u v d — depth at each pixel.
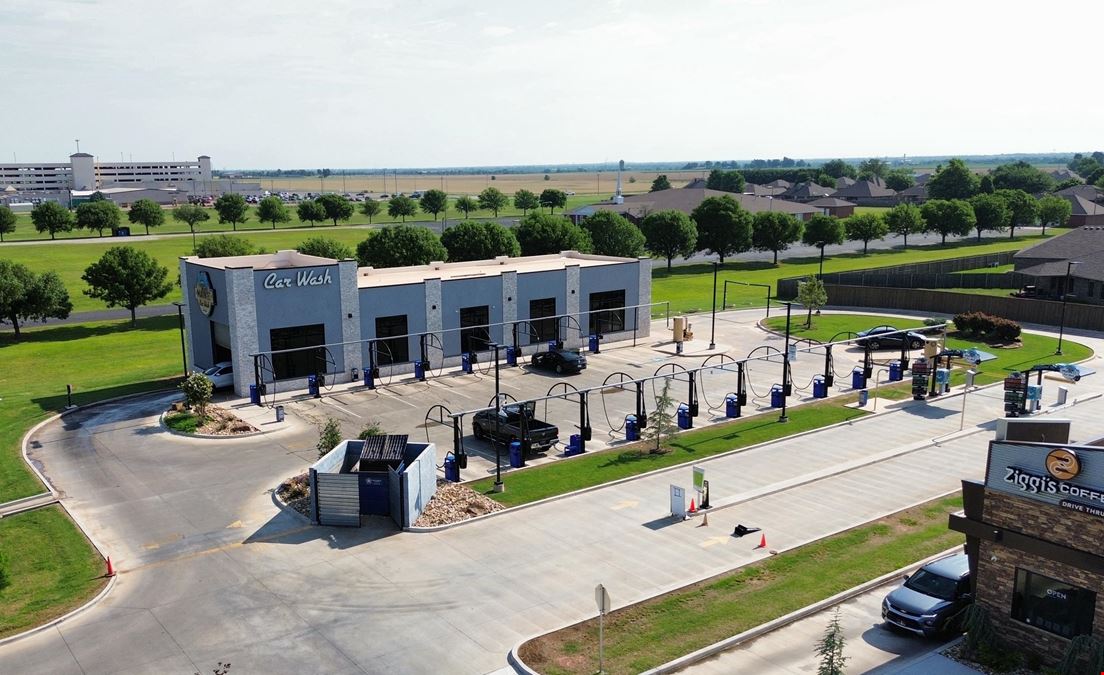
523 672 18.27
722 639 19.42
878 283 80.81
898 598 19.83
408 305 48.72
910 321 64.62
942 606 19.38
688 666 18.44
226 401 42.59
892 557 23.67
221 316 44.31
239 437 36.41
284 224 183.12
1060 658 17.64
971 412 39.69
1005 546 18.45
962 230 125.88
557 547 24.97
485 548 25.00
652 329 62.75
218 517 27.66
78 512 28.27
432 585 22.64
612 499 28.95
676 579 22.67
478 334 51.88
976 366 48.28
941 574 20.36
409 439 36.16
